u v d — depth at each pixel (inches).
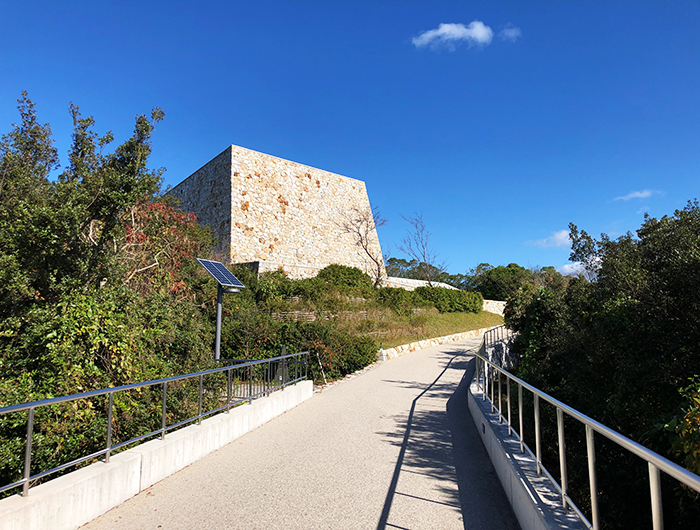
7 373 217.3
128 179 268.7
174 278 431.5
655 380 225.5
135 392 260.4
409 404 376.2
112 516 159.9
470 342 928.3
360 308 863.7
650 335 228.5
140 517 159.2
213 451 240.8
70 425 212.4
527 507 143.2
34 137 340.5
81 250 256.7
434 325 984.3
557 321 411.2
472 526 153.6
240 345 524.4
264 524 154.1
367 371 561.9
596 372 273.6
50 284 241.1
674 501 176.4
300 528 151.6
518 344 523.2
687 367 214.1
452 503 173.6
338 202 1380.4
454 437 274.7
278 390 352.5
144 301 315.9
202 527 151.6
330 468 214.5
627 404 236.5
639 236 300.7
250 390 299.7
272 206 1173.7
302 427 296.5
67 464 154.5
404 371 560.7
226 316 551.5
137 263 383.9
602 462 214.8
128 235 383.6
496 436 214.1
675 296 223.6
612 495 201.0
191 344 348.2
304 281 932.6
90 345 240.1
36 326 221.6
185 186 1323.8
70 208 235.9
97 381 240.7
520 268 1861.5
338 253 1331.2
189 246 528.1
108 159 284.5
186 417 301.4
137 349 277.1
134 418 264.8
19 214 231.5
